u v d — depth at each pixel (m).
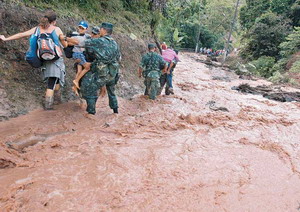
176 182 3.22
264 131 5.50
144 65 6.90
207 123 5.62
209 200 2.93
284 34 21.64
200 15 38.19
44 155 3.53
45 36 4.49
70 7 7.72
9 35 5.14
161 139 4.52
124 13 10.95
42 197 2.70
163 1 14.64
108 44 4.84
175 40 21.14
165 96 7.80
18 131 4.01
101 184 3.03
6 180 2.93
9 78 4.88
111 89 5.30
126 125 4.98
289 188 3.37
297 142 5.04
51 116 4.73
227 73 16.03
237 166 3.81
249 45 24.78
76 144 3.95
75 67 5.35
